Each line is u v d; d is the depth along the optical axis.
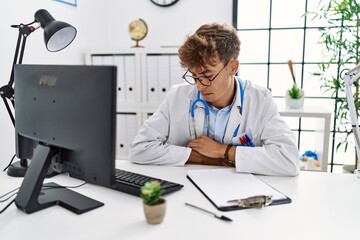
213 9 2.59
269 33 2.68
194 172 1.08
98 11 2.61
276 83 2.75
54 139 0.81
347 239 0.67
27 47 1.76
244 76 2.78
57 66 0.80
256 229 0.71
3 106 1.56
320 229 0.71
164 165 1.20
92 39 2.52
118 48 2.33
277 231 0.70
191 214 0.78
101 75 0.70
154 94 2.36
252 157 1.09
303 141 2.77
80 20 2.32
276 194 0.88
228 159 1.14
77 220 0.76
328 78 2.51
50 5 1.95
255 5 2.64
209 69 1.07
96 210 0.81
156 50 2.29
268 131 1.21
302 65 2.67
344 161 2.65
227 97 1.22
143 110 2.36
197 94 1.28
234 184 0.96
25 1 1.72
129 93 2.38
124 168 1.17
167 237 0.67
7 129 1.60
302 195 0.90
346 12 2.15
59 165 0.84
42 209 0.82
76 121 0.75
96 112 0.71
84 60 2.40
